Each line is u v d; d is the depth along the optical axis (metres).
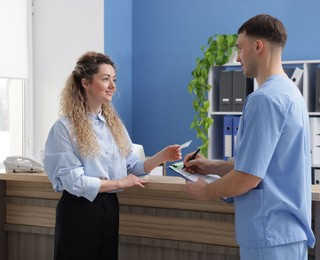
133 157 2.64
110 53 5.07
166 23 5.40
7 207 3.11
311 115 4.56
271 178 1.95
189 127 5.35
